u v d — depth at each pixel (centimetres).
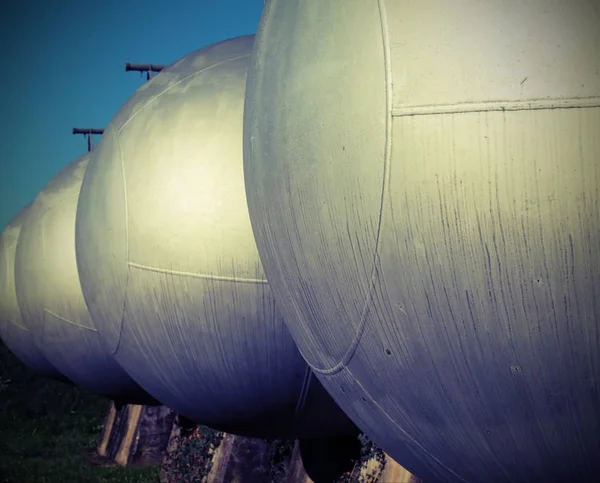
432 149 367
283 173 430
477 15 367
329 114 399
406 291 387
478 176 359
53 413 2356
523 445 402
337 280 416
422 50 374
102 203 703
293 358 675
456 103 362
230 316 657
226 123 662
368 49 389
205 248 649
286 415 726
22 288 1262
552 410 384
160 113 686
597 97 346
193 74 706
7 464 1764
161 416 1645
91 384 1267
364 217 389
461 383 396
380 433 469
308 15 428
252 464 1071
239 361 673
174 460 1291
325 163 402
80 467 1683
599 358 366
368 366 430
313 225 416
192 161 658
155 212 663
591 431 386
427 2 381
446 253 371
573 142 348
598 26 351
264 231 466
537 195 352
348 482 871
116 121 730
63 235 1210
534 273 359
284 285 465
